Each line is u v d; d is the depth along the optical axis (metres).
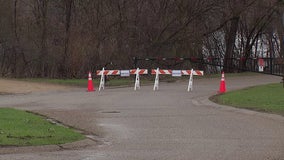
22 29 52.06
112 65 47.88
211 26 55.66
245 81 42.34
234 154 12.30
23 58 51.28
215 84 39.91
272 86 33.56
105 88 37.50
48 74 49.88
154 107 23.56
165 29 51.97
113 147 13.43
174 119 19.12
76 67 47.81
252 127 16.88
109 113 21.25
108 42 48.72
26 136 14.13
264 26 63.62
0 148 12.78
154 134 15.59
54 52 49.06
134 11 50.53
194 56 54.75
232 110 21.92
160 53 51.97
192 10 52.31
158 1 51.72
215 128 16.72
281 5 52.88
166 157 12.02
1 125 15.96
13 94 32.22
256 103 23.70
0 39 52.28
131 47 49.91
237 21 59.47
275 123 17.77
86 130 16.36
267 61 54.72
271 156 12.01
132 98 28.47
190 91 33.25
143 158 11.95
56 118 19.42
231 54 60.50
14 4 52.31
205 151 12.73
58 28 50.22
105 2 49.84
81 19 50.09
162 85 39.75
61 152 12.73
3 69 51.69
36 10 51.41
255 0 53.44
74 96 30.52
